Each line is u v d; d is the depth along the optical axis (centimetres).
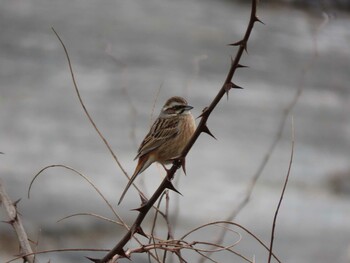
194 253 1274
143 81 2214
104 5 3062
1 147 1680
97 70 2302
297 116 2056
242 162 1728
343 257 1323
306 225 1443
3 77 2170
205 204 1483
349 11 2733
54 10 2922
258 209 1493
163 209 1412
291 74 2412
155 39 2638
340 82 2377
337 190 1623
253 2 455
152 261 1145
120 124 1875
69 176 1558
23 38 2536
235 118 2002
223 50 2575
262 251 1331
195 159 1712
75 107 1975
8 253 1216
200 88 2194
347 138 1931
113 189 1510
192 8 3091
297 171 1708
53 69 2275
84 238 1308
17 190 1469
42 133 1789
